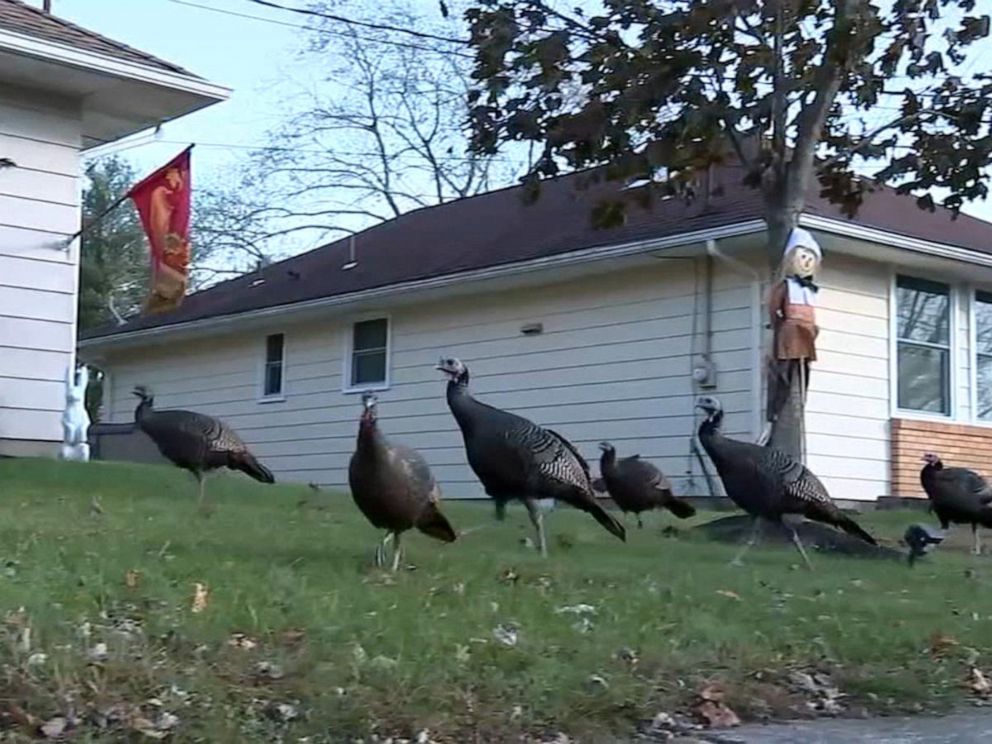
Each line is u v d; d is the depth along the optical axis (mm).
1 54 13211
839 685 6160
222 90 14602
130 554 7391
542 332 19281
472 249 20766
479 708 5156
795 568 9711
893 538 12781
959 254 17438
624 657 6012
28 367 14109
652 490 11703
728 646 6414
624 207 11859
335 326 22625
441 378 20703
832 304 16922
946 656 6797
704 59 11047
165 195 14102
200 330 24578
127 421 26875
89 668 4930
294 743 4660
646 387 17812
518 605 6879
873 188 12719
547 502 14180
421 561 8266
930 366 18141
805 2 11094
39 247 14234
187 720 4703
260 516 10352
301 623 5961
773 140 11805
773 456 9844
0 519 8867
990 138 11844
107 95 14555
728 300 16906
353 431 22125
